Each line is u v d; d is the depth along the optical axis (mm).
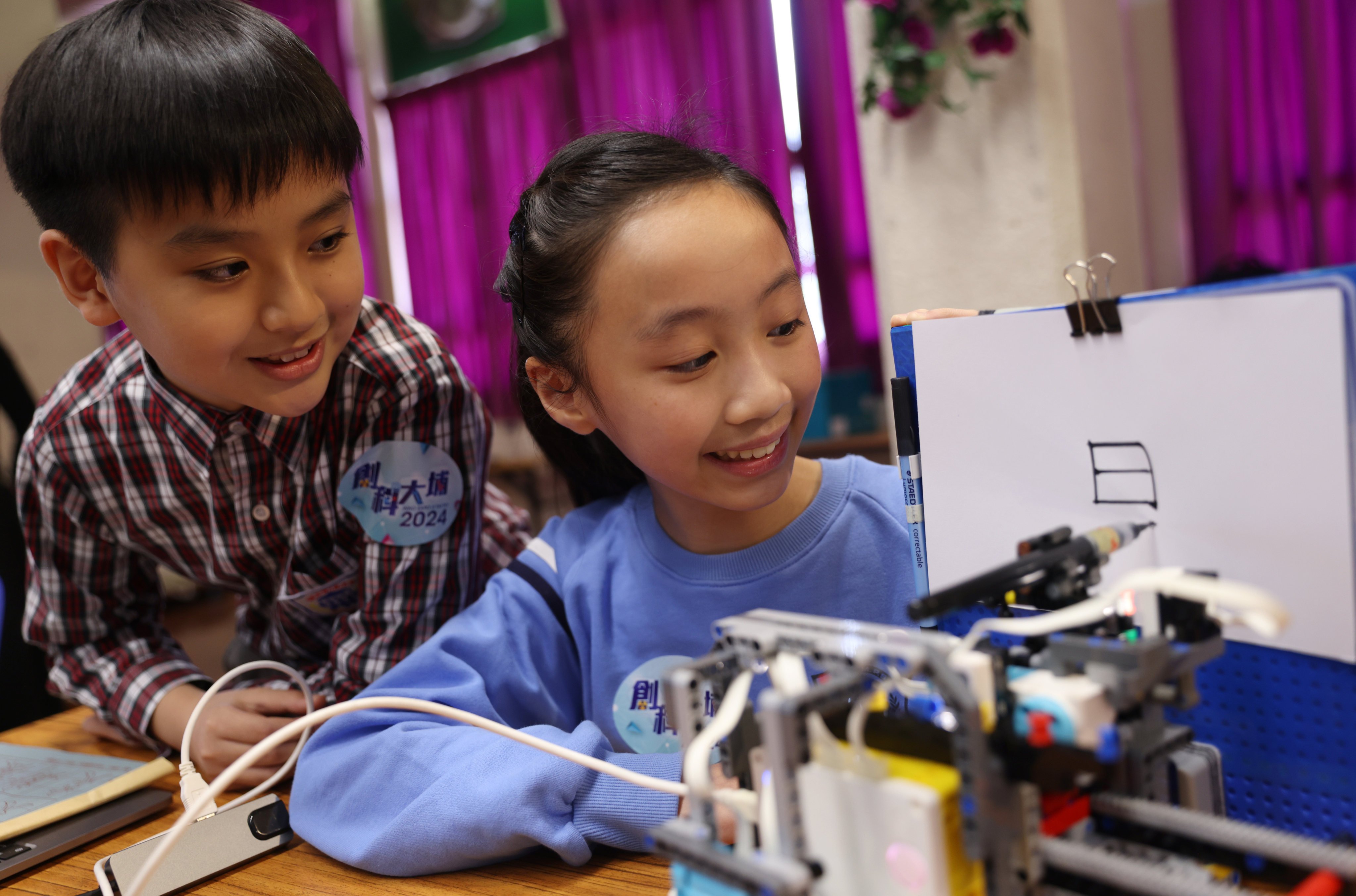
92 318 843
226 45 728
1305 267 3047
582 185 751
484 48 4328
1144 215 3232
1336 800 500
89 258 780
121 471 1040
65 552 1079
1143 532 534
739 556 859
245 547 1072
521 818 658
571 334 751
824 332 3689
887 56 2588
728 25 3678
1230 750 536
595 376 746
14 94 788
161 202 712
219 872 728
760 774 489
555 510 4059
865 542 861
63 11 4027
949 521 628
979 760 405
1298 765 512
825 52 3527
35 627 1104
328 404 993
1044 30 2465
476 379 4598
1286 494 481
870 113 2721
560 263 744
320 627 1127
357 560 1071
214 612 3896
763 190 758
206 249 731
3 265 3791
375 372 977
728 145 1210
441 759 721
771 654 474
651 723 854
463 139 4480
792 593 848
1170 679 445
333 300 812
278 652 1154
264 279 762
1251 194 3100
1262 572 493
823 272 3650
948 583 632
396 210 4797
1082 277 2510
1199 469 510
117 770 884
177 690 1001
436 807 681
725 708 469
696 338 690
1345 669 489
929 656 411
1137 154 3199
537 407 926
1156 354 521
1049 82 2473
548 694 870
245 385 811
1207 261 3174
